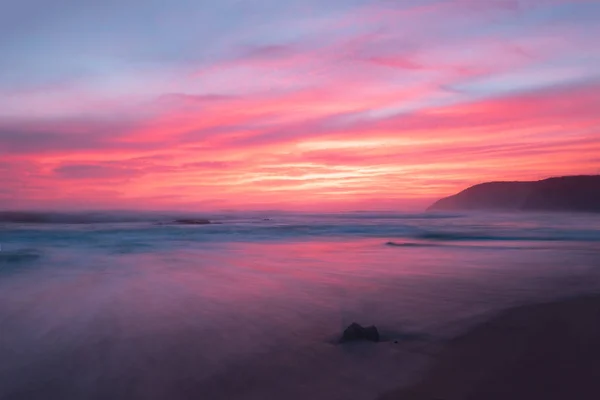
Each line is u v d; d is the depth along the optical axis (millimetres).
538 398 4422
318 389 4844
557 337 6191
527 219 54125
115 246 20141
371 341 6336
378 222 46625
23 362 5676
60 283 10789
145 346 6250
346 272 12539
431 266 13648
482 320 7250
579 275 11672
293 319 7582
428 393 4648
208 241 23312
